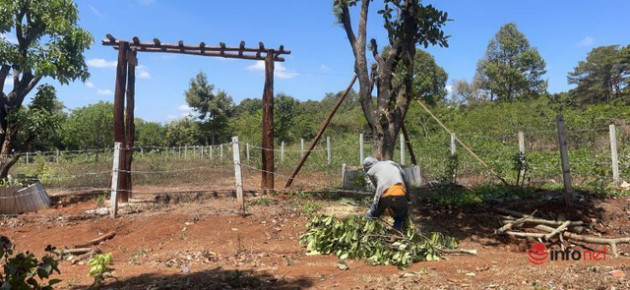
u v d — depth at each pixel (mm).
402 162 12914
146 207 8586
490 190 8977
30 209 8586
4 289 3201
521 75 37094
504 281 4152
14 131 10086
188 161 21219
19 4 9688
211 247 6340
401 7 7051
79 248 6418
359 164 15797
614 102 31953
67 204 9195
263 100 10125
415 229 6203
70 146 30703
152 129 46438
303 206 8289
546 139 17781
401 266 5117
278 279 4637
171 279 4676
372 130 7492
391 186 5898
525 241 6535
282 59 10180
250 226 7242
